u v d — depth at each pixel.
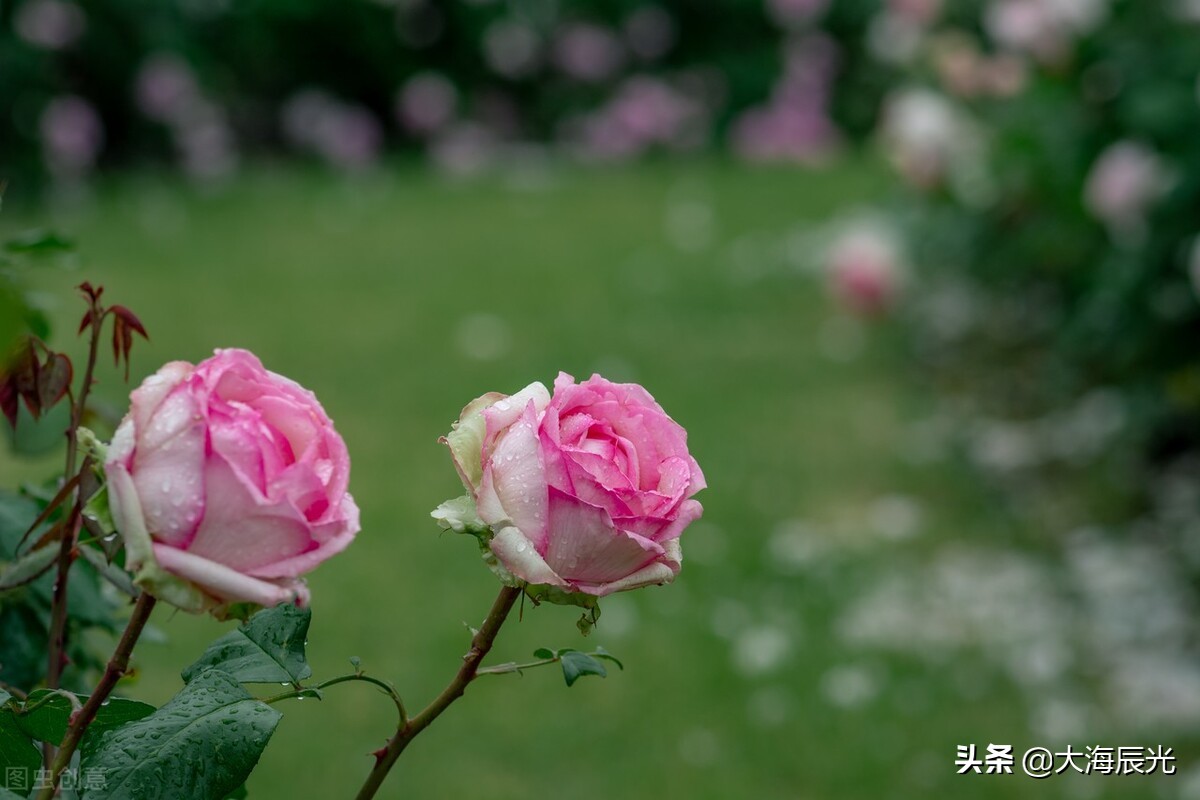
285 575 0.78
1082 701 2.98
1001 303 5.27
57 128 7.18
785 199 7.73
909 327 5.36
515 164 9.20
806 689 2.98
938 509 3.88
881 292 4.78
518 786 2.61
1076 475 4.05
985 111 4.56
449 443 0.89
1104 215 3.58
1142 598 3.40
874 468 4.14
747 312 5.66
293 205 7.50
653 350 5.13
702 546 3.61
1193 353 3.66
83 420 1.21
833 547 3.64
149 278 5.81
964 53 4.52
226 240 6.60
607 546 0.86
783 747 2.76
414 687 2.91
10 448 1.18
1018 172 4.20
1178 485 3.88
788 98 9.58
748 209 7.48
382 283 5.91
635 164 9.30
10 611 1.17
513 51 9.34
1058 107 3.95
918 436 4.38
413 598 3.27
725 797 2.59
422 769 2.65
